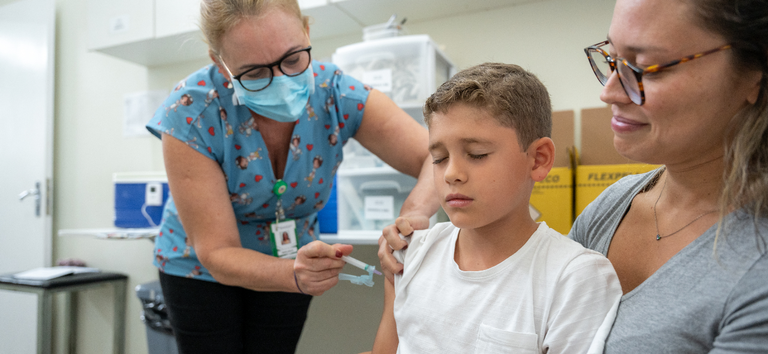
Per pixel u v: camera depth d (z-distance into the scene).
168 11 2.11
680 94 0.47
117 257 2.67
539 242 0.64
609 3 1.74
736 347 0.42
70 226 2.83
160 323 2.01
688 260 0.51
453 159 0.61
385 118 1.10
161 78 2.62
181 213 0.96
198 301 1.11
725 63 0.45
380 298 1.98
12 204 2.79
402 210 0.99
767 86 0.46
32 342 2.63
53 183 2.87
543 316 0.59
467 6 1.91
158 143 2.58
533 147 0.63
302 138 1.04
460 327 0.63
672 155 0.52
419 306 0.69
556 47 1.82
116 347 2.53
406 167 1.12
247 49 0.85
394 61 1.67
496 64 0.67
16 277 2.29
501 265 0.64
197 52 2.39
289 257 1.11
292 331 1.23
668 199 0.60
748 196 0.48
